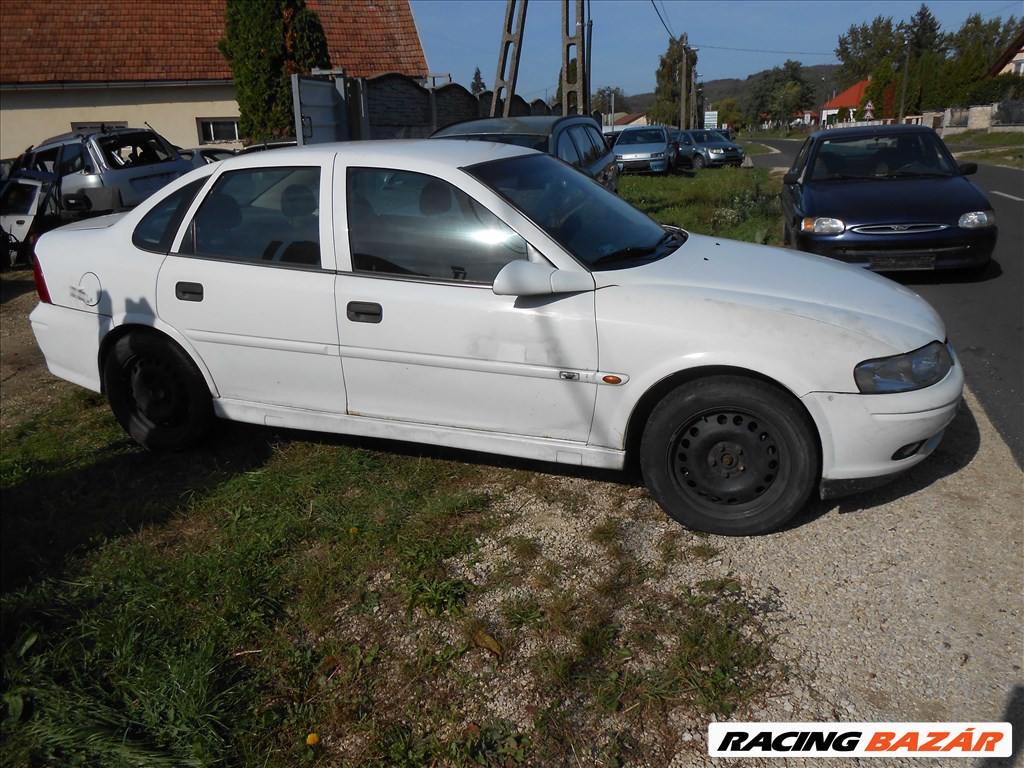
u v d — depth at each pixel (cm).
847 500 387
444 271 381
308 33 1541
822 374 332
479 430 391
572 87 1596
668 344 345
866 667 282
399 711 274
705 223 1209
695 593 324
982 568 329
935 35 9725
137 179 1231
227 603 325
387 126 1650
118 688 286
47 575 353
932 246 739
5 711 277
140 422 467
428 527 377
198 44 1967
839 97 9594
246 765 255
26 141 1864
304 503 406
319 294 399
